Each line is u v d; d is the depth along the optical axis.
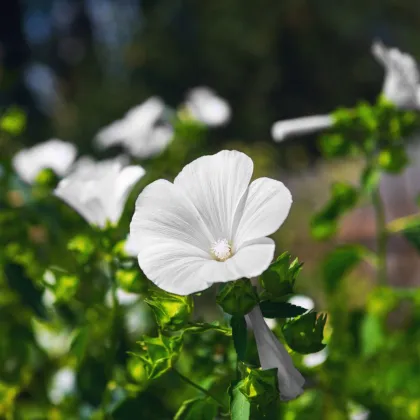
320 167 4.05
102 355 0.84
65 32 5.62
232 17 5.38
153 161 1.03
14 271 0.86
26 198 0.91
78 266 0.81
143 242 0.63
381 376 0.89
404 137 0.87
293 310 0.64
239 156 0.64
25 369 0.93
